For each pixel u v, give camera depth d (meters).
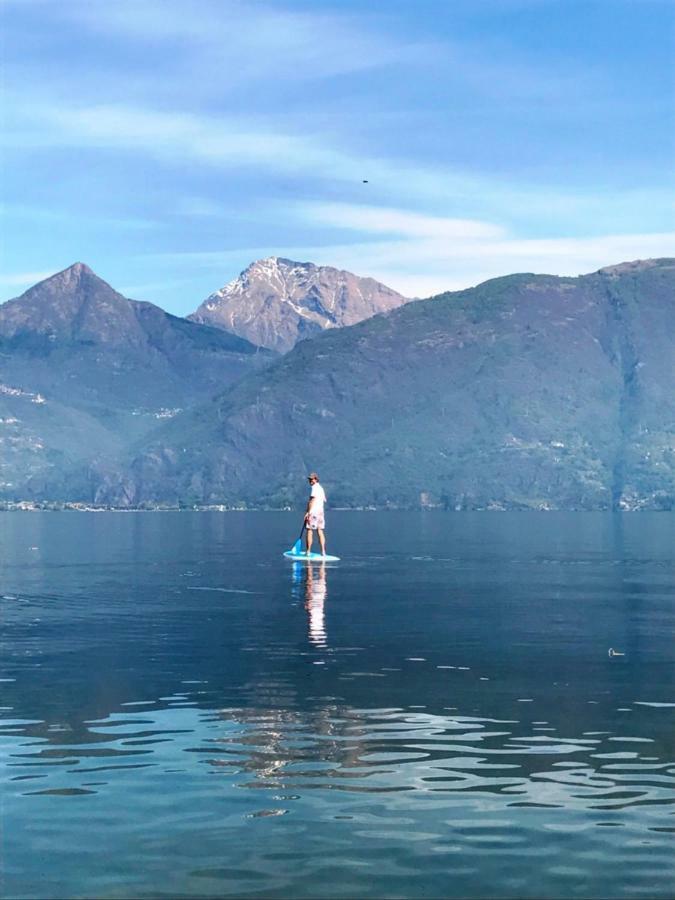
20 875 13.49
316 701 24.06
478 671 28.19
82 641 34.12
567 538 141.75
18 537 145.62
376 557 88.81
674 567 76.06
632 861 13.98
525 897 12.90
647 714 22.66
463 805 16.25
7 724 21.64
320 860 13.99
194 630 37.03
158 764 18.58
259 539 135.88
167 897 12.84
